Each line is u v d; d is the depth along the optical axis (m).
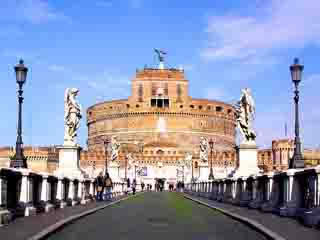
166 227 21.94
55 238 17.89
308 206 23.02
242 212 29.41
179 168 160.00
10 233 17.98
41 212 28.44
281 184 27.44
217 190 50.75
